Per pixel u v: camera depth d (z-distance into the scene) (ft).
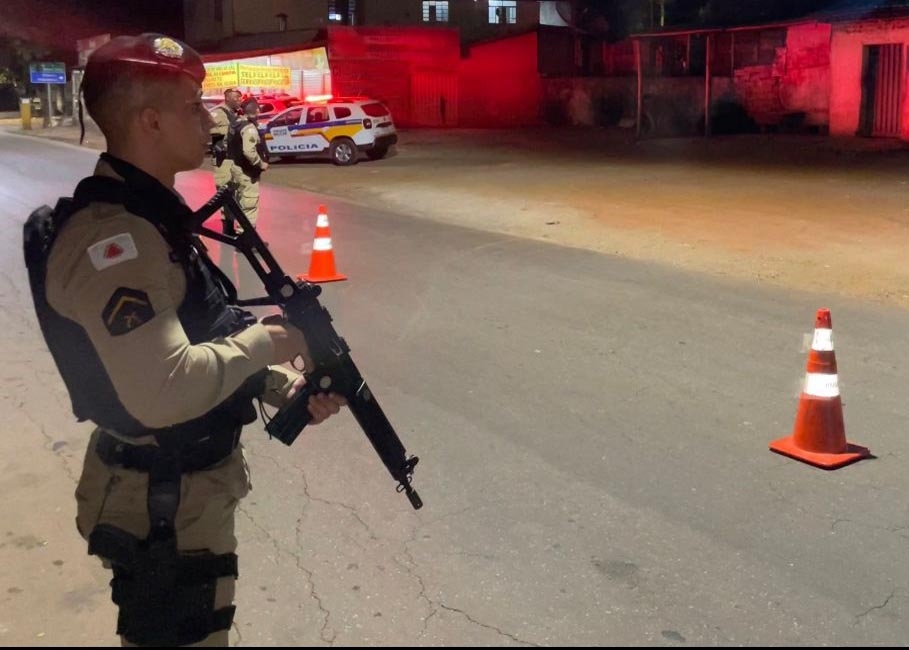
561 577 11.93
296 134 70.90
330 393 6.91
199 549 6.63
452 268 31.14
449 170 64.39
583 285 28.53
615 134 93.71
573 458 15.62
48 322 6.31
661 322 24.13
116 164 6.21
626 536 12.98
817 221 40.37
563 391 18.88
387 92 107.55
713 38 92.79
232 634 10.61
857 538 12.91
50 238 6.30
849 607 11.23
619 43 114.42
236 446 6.98
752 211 43.34
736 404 18.13
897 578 11.88
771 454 15.78
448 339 22.57
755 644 10.46
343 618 10.98
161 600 6.44
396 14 128.36
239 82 98.48
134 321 5.78
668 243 36.11
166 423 5.98
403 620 10.94
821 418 15.47
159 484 6.42
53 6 162.61
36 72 118.11
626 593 11.54
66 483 14.76
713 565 12.20
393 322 24.12
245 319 6.91
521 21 134.41
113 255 5.84
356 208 47.78
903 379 19.66
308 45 102.01
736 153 72.18
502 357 21.13
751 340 22.49
